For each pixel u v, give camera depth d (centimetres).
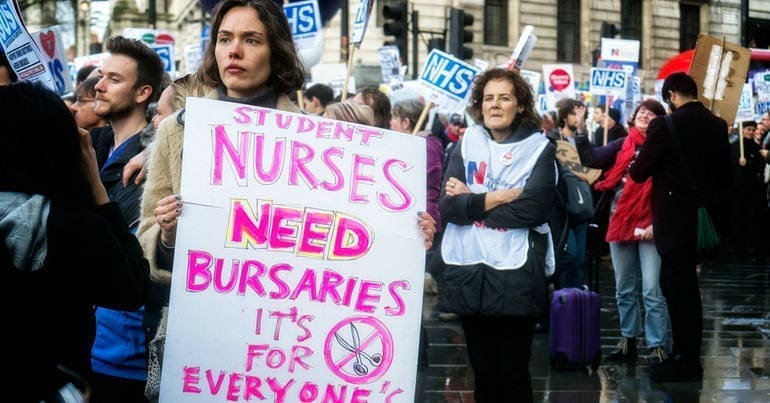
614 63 1628
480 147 454
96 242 236
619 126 1200
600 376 636
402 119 712
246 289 291
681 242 600
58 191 237
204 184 293
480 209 434
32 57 449
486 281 433
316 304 296
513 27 3912
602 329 828
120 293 242
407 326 302
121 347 356
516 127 458
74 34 3684
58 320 234
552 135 841
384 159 307
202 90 343
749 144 1472
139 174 364
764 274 1234
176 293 287
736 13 4316
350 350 296
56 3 3675
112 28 3803
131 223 371
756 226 1486
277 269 294
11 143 231
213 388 288
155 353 313
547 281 457
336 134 304
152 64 415
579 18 4078
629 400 568
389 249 303
